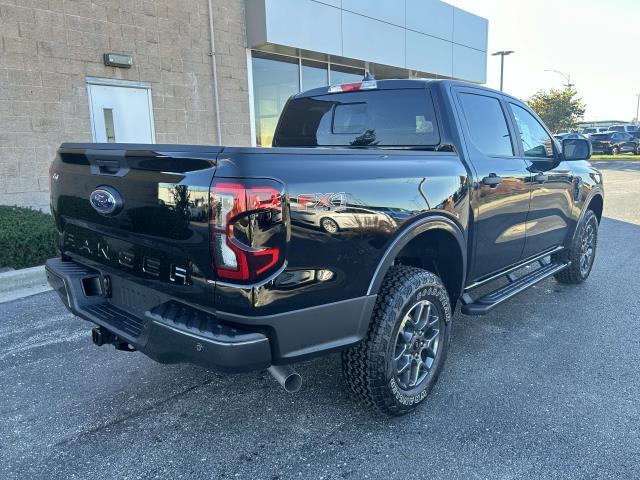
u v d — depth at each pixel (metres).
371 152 2.74
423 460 2.62
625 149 34.91
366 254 2.60
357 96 3.98
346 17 11.77
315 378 3.50
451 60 15.43
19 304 4.97
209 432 2.87
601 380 3.46
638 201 12.87
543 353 3.91
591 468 2.54
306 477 2.50
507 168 3.88
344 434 2.85
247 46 10.48
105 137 8.56
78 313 2.91
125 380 3.47
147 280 2.56
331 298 2.47
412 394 2.98
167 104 9.36
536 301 5.18
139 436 2.83
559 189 4.77
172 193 2.29
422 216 2.96
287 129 4.52
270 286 2.21
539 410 3.08
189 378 3.50
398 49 13.34
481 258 3.70
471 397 3.24
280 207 2.18
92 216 2.84
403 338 2.93
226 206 2.12
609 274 6.20
